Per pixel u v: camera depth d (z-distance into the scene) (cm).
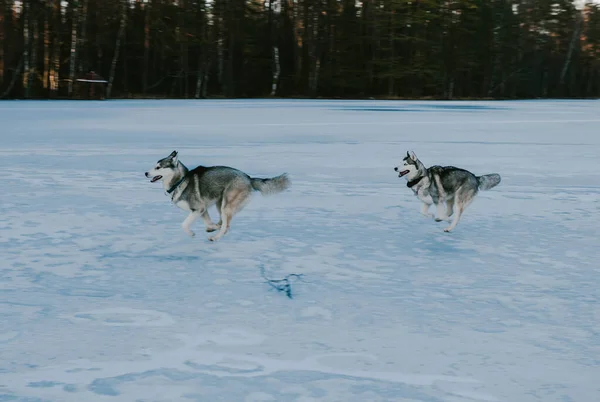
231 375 398
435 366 416
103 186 1116
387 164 1441
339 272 630
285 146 1802
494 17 8138
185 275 614
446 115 3659
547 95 9125
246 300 543
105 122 2730
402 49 8038
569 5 9056
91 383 384
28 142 1841
